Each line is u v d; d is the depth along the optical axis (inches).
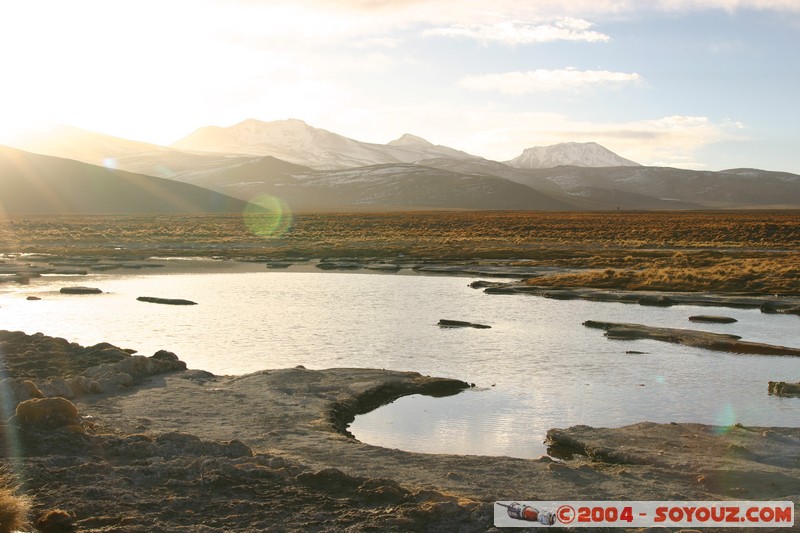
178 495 413.1
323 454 505.4
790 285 1589.6
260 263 2365.9
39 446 486.0
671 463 493.0
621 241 3245.6
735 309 1370.6
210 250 2780.5
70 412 529.7
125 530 361.7
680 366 871.1
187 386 706.2
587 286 1675.7
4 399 584.4
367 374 767.1
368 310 1341.0
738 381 795.4
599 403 698.8
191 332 1110.4
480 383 783.7
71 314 1289.4
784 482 457.4
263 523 376.5
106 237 3506.4
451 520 381.7
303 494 415.2
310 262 2373.3
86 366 782.5
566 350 968.3
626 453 514.9
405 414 653.3
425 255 2566.4
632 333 1066.1
